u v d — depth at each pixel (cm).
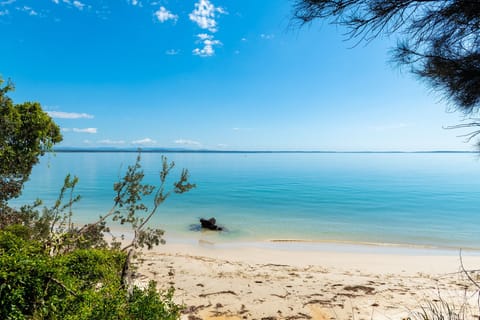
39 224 562
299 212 2273
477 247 1378
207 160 13938
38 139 793
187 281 779
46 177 4722
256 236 1566
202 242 1420
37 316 297
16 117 737
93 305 316
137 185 711
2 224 677
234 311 602
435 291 739
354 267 1041
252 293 704
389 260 1144
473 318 496
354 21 270
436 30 270
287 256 1189
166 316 388
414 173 6800
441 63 272
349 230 1717
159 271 867
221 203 2670
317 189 3738
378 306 638
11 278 292
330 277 866
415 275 943
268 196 3112
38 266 312
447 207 2525
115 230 1616
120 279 421
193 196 3086
